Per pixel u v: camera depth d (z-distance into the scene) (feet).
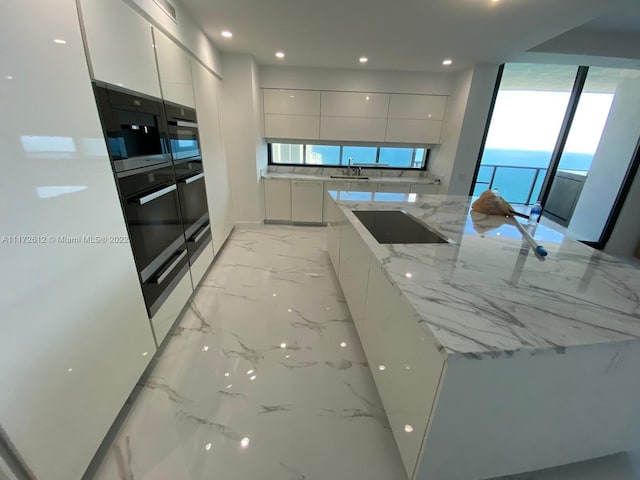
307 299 7.84
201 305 7.47
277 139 13.76
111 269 4.00
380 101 12.69
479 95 11.37
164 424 4.33
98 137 3.75
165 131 5.87
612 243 12.03
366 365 5.62
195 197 7.64
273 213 13.91
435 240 5.03
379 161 14.79
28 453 2.77
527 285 3.44
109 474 3.68
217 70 9.87
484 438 3.00
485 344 2.42
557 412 2.95
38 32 2.83
